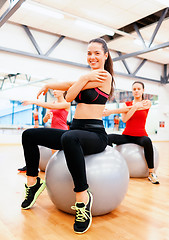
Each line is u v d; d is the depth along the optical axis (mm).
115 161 1479
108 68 1593
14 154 4449
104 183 1365
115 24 5941
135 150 2613
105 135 1472
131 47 7691
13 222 1344
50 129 1522
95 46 1476
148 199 1865
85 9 5219
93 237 1186
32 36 6531
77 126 1415
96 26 5688
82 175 1233
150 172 2486
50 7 4906
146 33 6609
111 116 9383
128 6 5051
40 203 1690
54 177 1423
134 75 9008
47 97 8961
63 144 1234
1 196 1842
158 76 10305
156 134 10500
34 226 1295
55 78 7125
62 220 1388
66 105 2025
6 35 6211
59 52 7223
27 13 5520
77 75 7594
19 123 9102
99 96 1402
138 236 1217
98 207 1392
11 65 6262
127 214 1530
